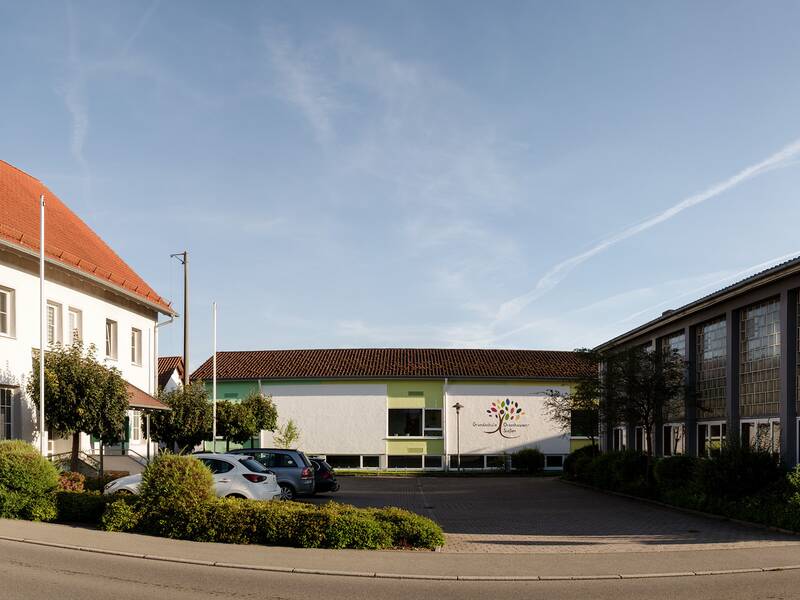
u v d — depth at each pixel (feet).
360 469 137.80
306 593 30.81
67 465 70.18
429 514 65.87
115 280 84.43
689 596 31.30
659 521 59.31
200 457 55.67
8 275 65.51
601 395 87.04
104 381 66.74
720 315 74.33
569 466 111.24
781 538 48.83
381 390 140.67
